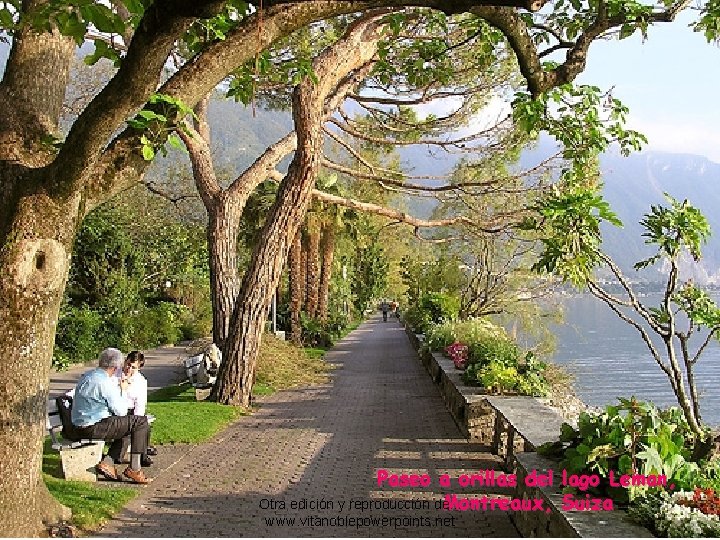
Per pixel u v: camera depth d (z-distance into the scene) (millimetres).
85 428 7254
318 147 13195
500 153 17938
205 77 5234
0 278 5051
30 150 5363
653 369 30656
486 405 9688
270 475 7746
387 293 69312
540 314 23625
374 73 13906
